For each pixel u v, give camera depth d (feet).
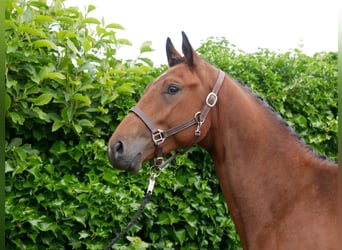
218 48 14.12
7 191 9.77
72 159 10.60
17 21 10.18
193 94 8.03
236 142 8.00
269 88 12.55
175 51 8.62
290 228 7.42
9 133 10.37
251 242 7.76
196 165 11.55
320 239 7.13
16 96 9.98
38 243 9.97
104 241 10.33
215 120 8.12
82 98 10.18
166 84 8.03
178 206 10.88
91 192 10.06
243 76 12.53
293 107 12.92
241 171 7.92
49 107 10.66
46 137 10.61
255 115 8.05
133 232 10.41
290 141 7.93
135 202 10.40
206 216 11.42
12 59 9.96
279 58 13.37
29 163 9.82
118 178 10.61
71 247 10.42
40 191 10.00
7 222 9.55
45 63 10.43
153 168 8.46
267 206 7.72
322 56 14.84
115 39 11.30
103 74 10.88
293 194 7.61
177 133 7.99
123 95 11.16
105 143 11.11
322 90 13.35
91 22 11.13
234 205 8.04
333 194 7.36
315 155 7.79
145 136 7.89
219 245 11.72
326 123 13.14
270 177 7.78
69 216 9.92
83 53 10.90
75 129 10.37
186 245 11.27
